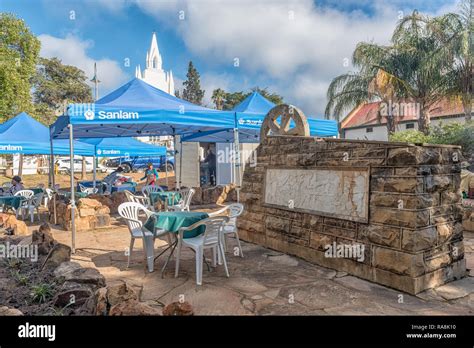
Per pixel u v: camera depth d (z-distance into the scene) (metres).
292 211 5.84
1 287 3.85
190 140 14.02
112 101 7.57
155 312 3.00
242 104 12.10
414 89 16.47
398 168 4.20
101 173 29.77
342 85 18.17
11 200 9.30
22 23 17.31
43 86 36.88
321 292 4.13
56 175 27.05
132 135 12.26
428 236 4.13
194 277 4.70
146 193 11.22
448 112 20.44
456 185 4.60
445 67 15.65
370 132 26.69
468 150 14.26
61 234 7.80
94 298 3.29
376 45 17.14
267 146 6.60
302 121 6.35
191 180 18.14
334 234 5.04
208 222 4.47
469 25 15.27
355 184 4.72
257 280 4.59
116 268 5.14
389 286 4.26
